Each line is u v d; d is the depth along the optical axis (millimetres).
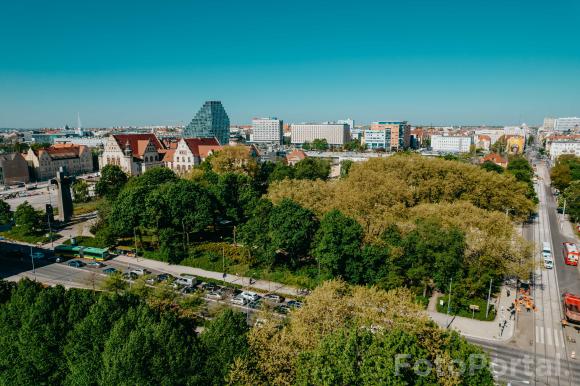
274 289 84375
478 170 123625
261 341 46531
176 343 44594
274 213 91938
